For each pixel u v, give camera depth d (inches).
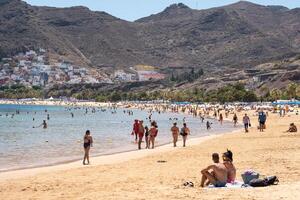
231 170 819.4
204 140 2032.5
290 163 1106.7
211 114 6156.5
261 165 1087.0
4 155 1563.7
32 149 1770.4
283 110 5344.5
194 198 684.1
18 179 1002.1
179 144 1867.6
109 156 1480.1
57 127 3528.5
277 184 787.4
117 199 706.2
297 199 646.5
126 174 1037.8
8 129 3260.3
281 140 1786.4
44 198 761.6
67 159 1430.9
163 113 7268.7
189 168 1107.3
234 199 663.1
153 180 928.9
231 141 1859.0
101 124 4037.9
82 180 965.2
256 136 2075.5
